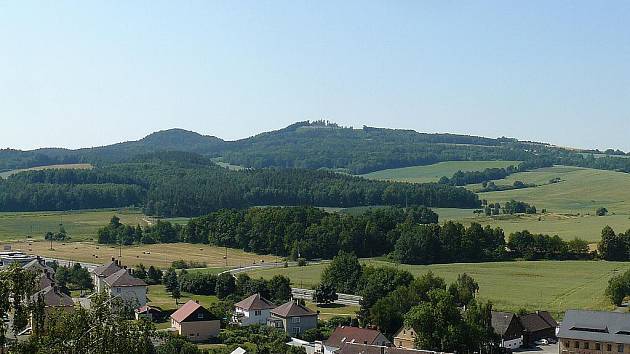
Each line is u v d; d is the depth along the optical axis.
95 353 50.41
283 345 126.00
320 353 127.88
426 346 122.88
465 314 131.88
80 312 52.47
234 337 136.00
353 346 120.88
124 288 167.38
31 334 50.97
